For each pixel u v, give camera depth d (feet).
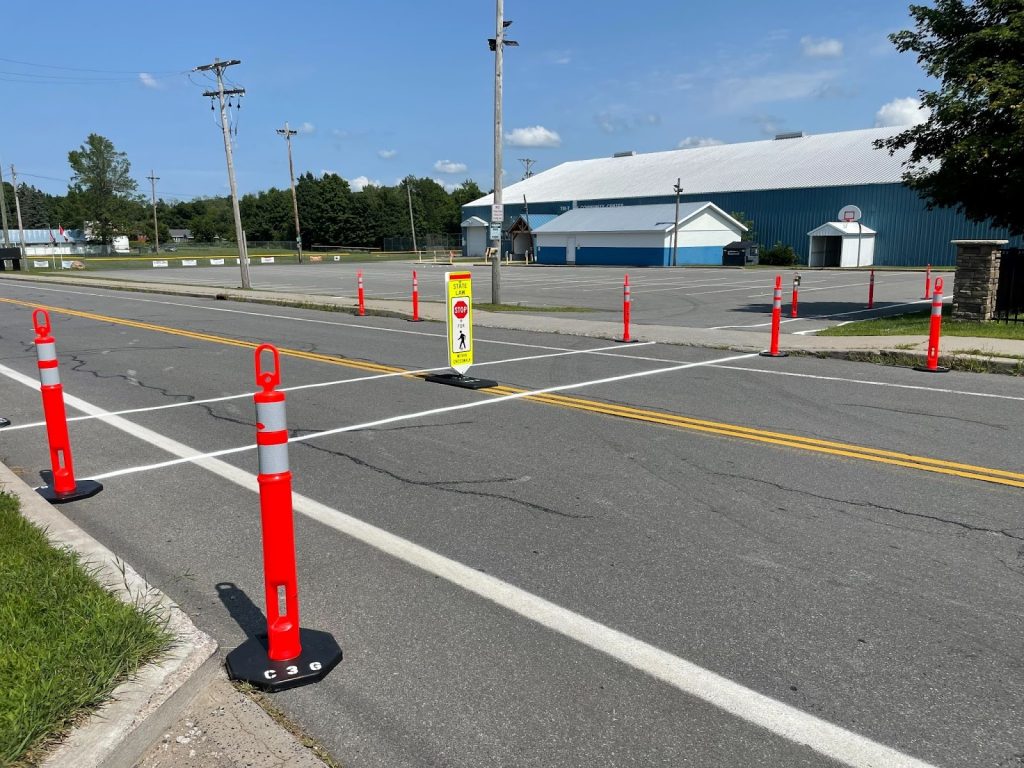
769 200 193.88
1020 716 10.12
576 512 17.66
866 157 188.96
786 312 65.21
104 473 21.40
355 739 9.86
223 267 206.69
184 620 11.91
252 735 9.88
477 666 11.46
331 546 15.94
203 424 27.22
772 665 11.36
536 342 47.16
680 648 11.85
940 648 11.75
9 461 22.82
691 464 21.12
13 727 8.79
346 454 22.68
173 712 10.09
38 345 18.71
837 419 26.03
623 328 50.47
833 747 9.56
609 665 11.43
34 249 325.83
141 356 43.62
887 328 47.57
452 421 26.53
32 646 10.53
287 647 11.34
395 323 59.88
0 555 13.88
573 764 9.33
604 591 13.76
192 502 18.93
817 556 15.07
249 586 14.26
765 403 28.68
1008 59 48.96
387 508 18.12
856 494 18.53
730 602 13.28
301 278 140.15
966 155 47.80
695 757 9.41
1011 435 23.65
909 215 169.37
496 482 19.89
